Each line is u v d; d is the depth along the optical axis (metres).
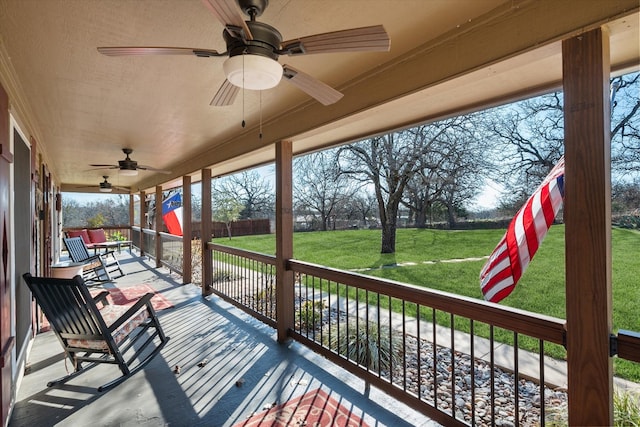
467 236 8.90
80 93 2.91
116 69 2.43
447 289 7.13
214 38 2.01
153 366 3.05
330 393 2.59
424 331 4.56
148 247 10.36
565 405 2.78
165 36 1.99
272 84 1.65
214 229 16.19
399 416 2.30
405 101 2.31
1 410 1.99
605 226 1.35
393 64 2.29
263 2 1.60
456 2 1.69
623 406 2.26
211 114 3.52
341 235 12.45
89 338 2.85
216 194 16.33
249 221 16.73
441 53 2.00
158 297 5.50
